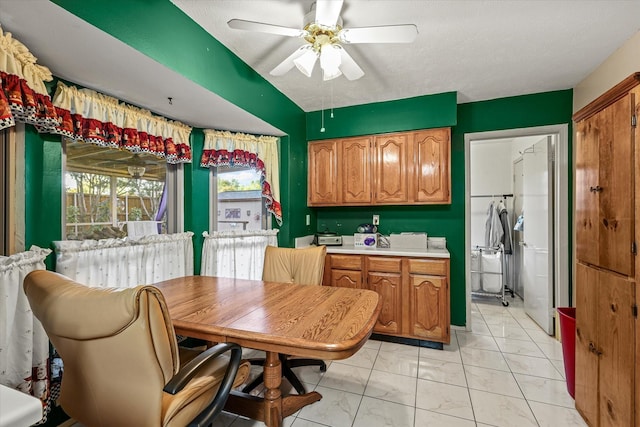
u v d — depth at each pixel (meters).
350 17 1.75
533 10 1.70
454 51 2.14
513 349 2.62
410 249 3.04
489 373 2.22
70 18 1.22
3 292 1.35
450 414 1.75
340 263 2.95
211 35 1.95
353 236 3.52
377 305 1.54
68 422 1.70
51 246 1.68
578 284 1.73
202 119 2.52
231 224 2.97
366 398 1.92
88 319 0.91
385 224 3.43
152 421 0.95
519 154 4.20
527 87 2.77
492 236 4.34
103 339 0.93
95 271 1.86
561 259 2.82
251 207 3.07
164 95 2.00
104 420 1.02
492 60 2.26
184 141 2.54
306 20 1.61
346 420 1.71
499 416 1.74
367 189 3.19
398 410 1.79
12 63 1.32
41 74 1.47
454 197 3.16
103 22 1.31
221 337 1.23
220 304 1.57
